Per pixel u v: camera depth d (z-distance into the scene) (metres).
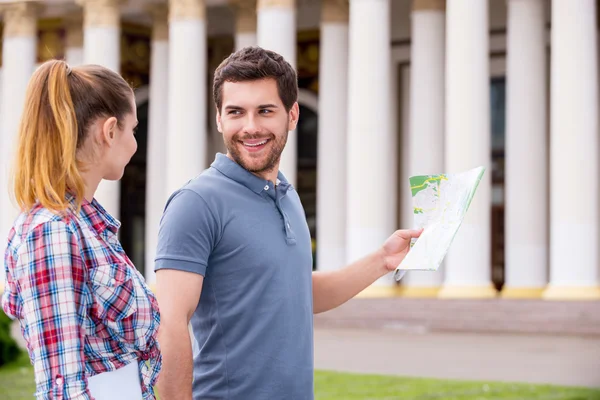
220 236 4.92
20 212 4.01
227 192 4.98
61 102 4.01
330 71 37.25
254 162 5.02
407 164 39.62
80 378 3.78
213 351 4.98
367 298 30.53
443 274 34.34
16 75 39.38
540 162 32.75
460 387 16.75
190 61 36.28
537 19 33.00
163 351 4.73
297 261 5.09
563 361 20.92
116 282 3.98
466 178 5.21
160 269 4.82
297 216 5.25
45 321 3.77
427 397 15.46
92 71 4.21
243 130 4.98
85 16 38.00
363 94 33.09
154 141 39.78
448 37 31.73
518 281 32.38
